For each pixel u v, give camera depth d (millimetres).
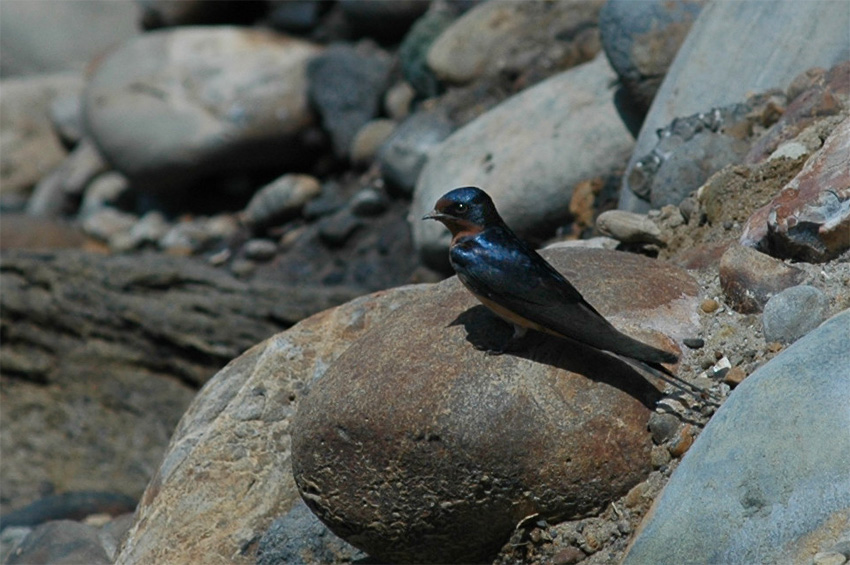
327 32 23828
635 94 14133
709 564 7285
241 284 17922
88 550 11656
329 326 11055
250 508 10117
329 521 8797
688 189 11883
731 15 13078
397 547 8680
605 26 14320
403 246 18625
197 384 18250
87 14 30172
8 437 19031
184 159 22172
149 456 18391
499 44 19375
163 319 18062
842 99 11328
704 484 7562
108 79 23250
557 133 15047
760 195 10789
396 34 22547
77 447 18750
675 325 9047
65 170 25297
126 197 23844
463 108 19125
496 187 15086
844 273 9141
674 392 8484
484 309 8945
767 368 7840
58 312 18781
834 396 7426
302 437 8742
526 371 8391
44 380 19016
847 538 6914
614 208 14156
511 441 8188
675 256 10742
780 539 7133
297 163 22422
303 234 20172
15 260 19172
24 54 29594
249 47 23062
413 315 9117
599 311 9023
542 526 8383
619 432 8273
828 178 9586
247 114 21906
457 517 8391
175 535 10070
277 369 10828
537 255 8578
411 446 8305
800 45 12430
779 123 11547
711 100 12711
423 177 16219
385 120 21094
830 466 7180
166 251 21688
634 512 8211
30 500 18406
